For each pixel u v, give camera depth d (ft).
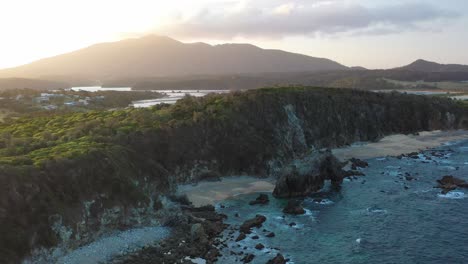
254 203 244.22
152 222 204.54
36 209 161.99
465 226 205.36
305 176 262.67
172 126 304.09
